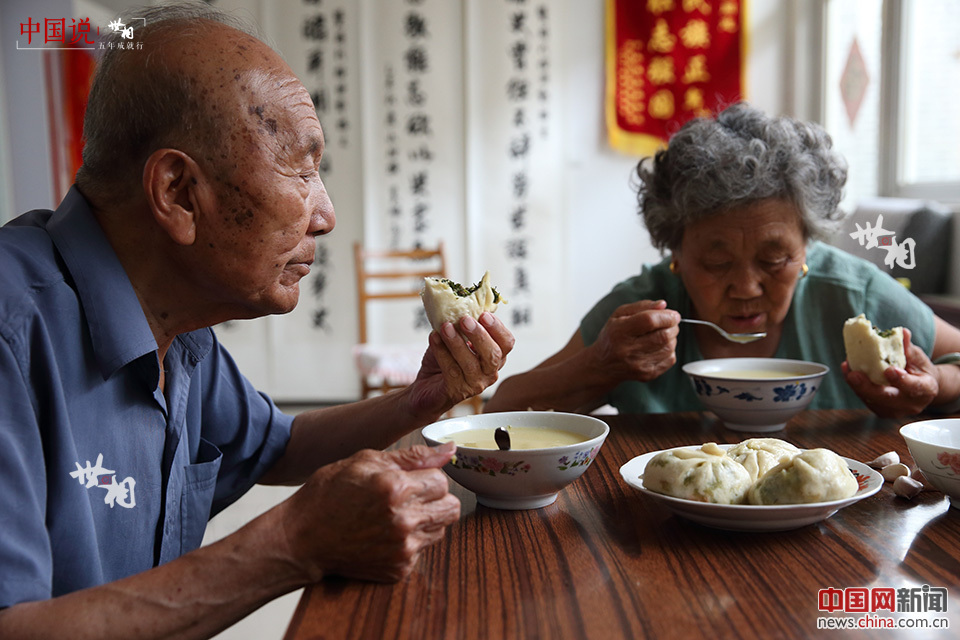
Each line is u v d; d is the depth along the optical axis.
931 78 3.64
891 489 0.99
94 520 0.89
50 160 3.75
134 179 0.87
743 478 0.84
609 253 4.70
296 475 1.26
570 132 4.62
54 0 3.61
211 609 0.71
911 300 1.58
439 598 0.71
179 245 0.88
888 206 3.54
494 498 0.93
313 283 4.70
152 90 0.83
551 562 0.78
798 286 1.60
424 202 4.65
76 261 0.87
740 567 0.75
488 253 4.68
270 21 4.51
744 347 1.60
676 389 1.62
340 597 0.72
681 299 1.62
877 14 3.97
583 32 4.57
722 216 1.37
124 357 0.88
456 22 4.54
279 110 0.86
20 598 0.69
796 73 4.49
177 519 1.03
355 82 4.56
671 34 4.48
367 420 1.21
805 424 1.34
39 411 0.82
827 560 0.77
